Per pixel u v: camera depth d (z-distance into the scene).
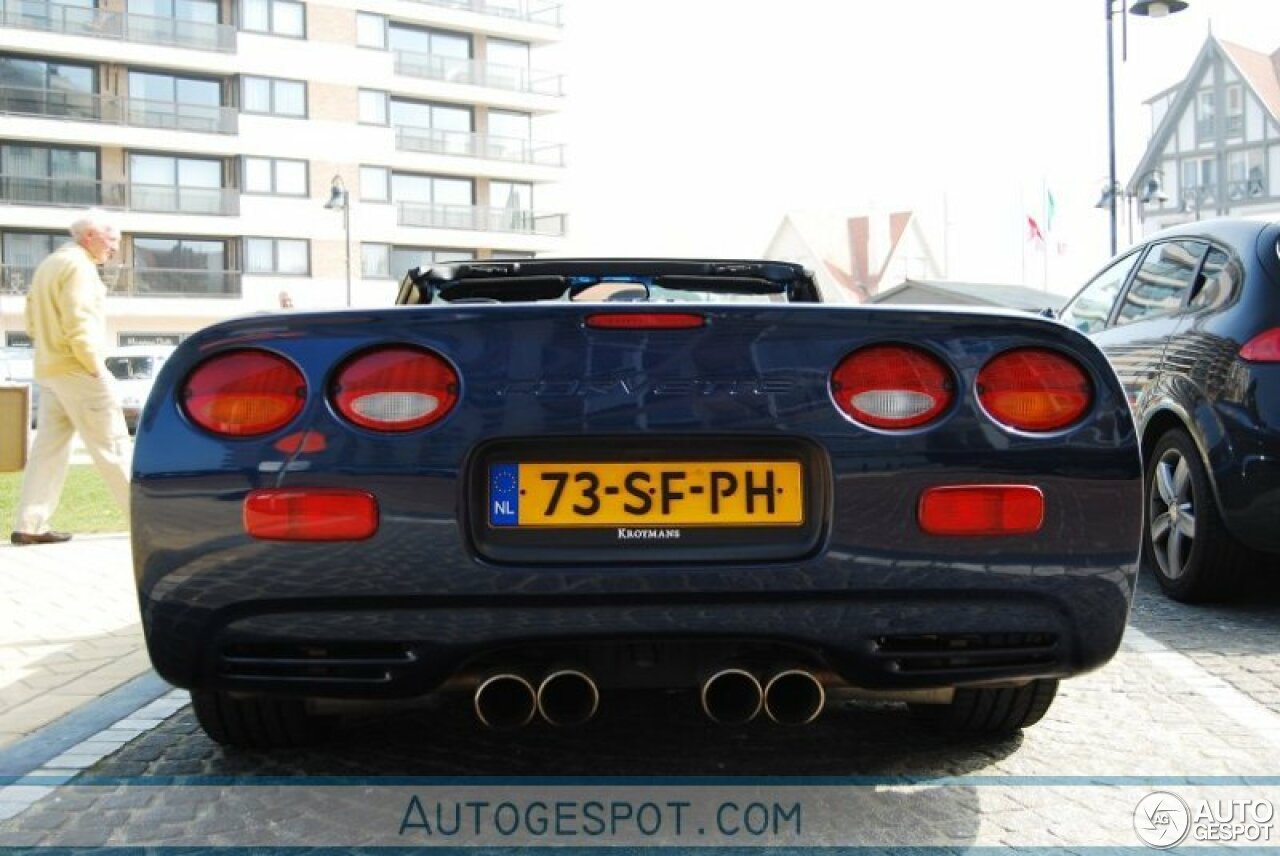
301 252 51.25
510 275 4.40
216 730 3.23
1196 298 5.23
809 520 2.67
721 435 2.65
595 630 2.61
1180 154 67.50
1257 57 66.69
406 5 53.91
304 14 51.06
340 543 2.61
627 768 3.19
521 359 2.66
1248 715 3.64
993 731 3.38
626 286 4.46
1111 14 22.25
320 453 2.62
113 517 9.07
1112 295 6.26
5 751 3.43
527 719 2.66
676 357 2.67
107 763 3.31
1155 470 5.41
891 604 2.65
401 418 2.63
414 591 2.60
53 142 46.50
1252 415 4.63
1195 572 5.07
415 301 4.48
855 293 95.25
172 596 2.66
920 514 2.65
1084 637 2.72
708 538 2.65
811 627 2.63
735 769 3.18
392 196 54.09
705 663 2.70
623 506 2.65
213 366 2.69
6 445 7.99
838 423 2.66
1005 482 2.67
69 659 4.55
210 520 2.64
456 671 2.65
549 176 57.94
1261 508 4.63
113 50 46.69
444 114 55.88
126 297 47.44
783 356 2.67
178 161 48.84
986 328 2.72
